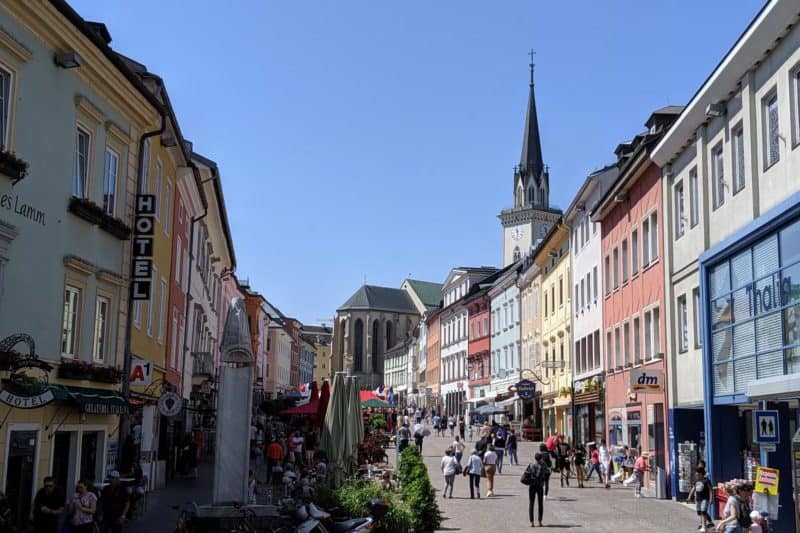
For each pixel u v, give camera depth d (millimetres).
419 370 118000
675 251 28359
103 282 20234
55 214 17453
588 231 43531
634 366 33375
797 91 19172
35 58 16438
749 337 21203
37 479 16891
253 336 77562
